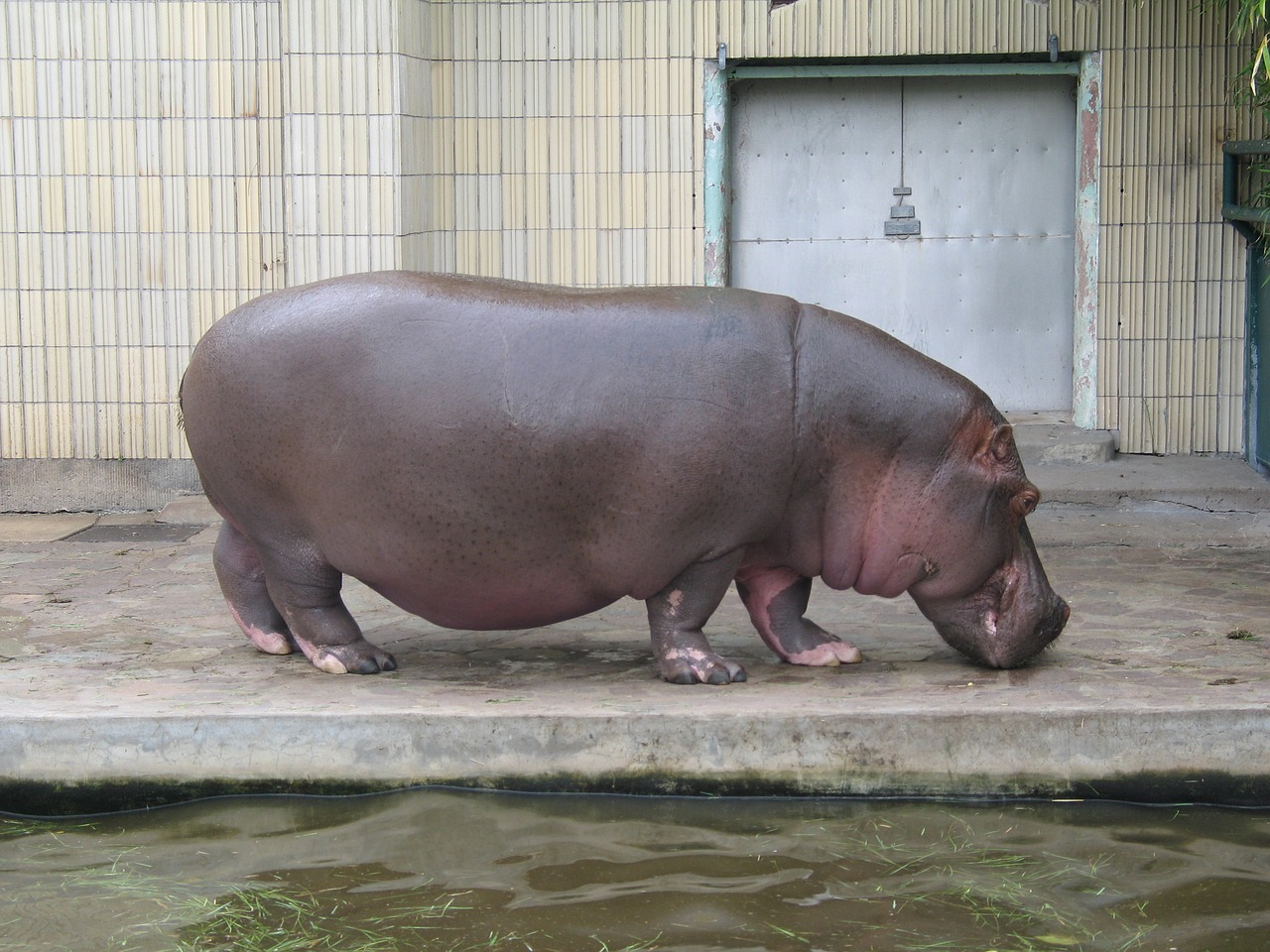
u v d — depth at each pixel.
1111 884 4.88
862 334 6.10
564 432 5.75
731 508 5.90
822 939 4.49
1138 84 9.80
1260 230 9.66
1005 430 6.06
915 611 7.40
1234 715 5.54
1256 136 9.72
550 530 5.87
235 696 5.88
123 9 9.73
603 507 5.86
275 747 5.58
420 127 9.81
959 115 10.27
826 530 6.11
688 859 5.06
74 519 9.74
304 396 5.89
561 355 5.79
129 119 9.80
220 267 9.89
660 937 4.50
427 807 5.50
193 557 8.55
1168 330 9.96
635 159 10.02
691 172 10.01
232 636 6.93
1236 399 9.97
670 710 5.62
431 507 5.84
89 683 6.09
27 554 8.67
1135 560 8.32
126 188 9.84
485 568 5.93
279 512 6.15
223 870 5.00
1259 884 4.88
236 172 9.83
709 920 4.61
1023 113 10.23
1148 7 9.73
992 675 6.18
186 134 9.81
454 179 10.09
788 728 5.57
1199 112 9.78
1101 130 9.87
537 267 10.12
